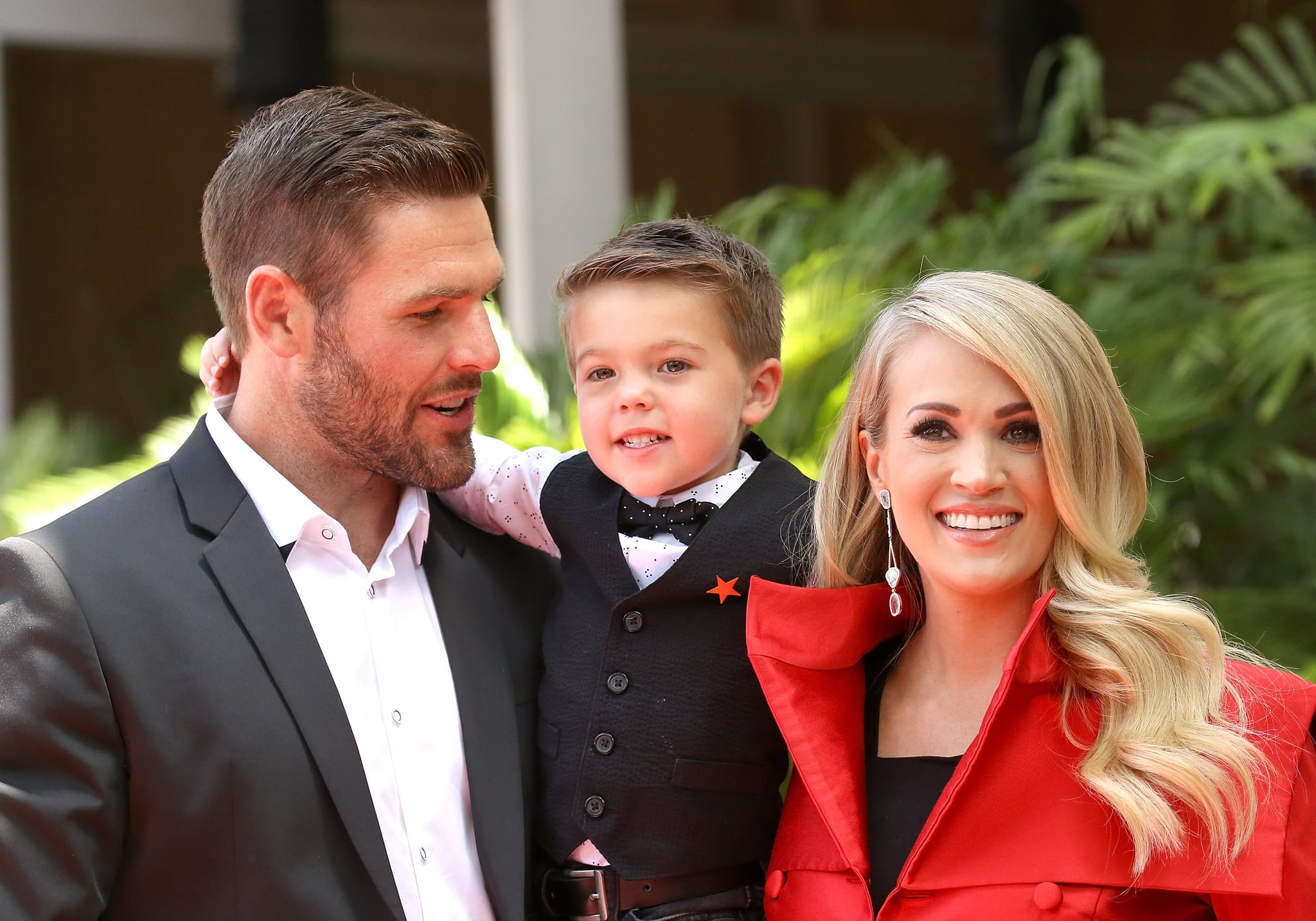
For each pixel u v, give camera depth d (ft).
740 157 44.62
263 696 5.72
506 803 6.24
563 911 6.54
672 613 6.59
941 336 5.77
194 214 40.32
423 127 6.21
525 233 19.33
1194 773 5.20
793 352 12.42
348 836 5.73
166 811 5.50
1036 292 5.82
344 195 5.98
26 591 5.55
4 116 38.32
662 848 6.37
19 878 5.20
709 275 6.62
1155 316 15.38
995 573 5.72
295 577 6.14
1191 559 16.96
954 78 39.88
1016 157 20.54
